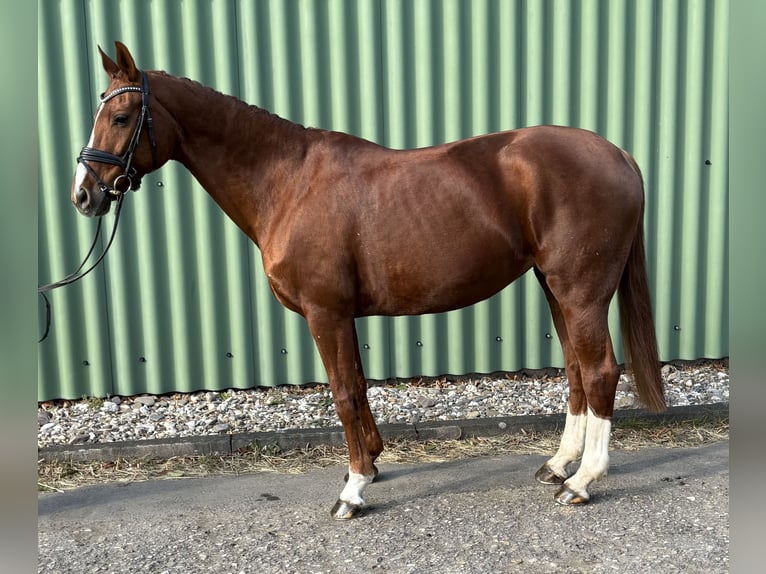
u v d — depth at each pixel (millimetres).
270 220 2793
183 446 3461
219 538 2664
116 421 3863
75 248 4012
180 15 3912
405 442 3568
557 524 2691
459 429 3602
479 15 4012
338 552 2535
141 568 2463
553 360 4363
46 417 3945
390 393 4191
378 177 2709
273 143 2783
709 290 4367
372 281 2742
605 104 4184
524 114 4160
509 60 4070
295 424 3791
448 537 2617
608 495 2928
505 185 2684
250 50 3965
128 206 3998
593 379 2768
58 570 2459
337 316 2742
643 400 2918
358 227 2686
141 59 3926
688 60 4164
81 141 3938
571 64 4109
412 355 4273
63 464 3371
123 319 4086
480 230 2680
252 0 3910
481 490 3014
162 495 3059
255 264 4137
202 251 4086
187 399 4180
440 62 4059
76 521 2828
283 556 2520
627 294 2904
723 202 4273
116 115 2598
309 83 4027
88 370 4121
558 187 2645
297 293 2762
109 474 3293
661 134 4219
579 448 3049
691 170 4246
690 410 3721
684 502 2850
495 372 4383
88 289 4035
